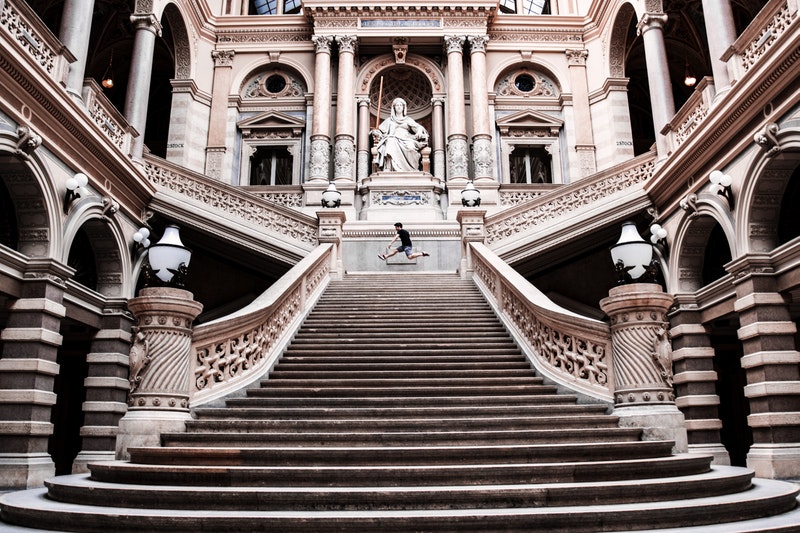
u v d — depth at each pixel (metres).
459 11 20.94
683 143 12.12
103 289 12.93
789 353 9.88
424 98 22.44
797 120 9.14
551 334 7.87
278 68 21.88
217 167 20.44
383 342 9.38
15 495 5.27
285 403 6.97
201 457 5.18
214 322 6.98
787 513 4.62
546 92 21.89
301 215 15.12
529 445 5.34
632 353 6.45
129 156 13.34
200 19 20.83
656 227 13.14
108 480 5.12
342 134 20.03
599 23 21.16
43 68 9.80
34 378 9.80
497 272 10.63
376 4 20.78
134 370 6.07
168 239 6.62
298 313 10.30
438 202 19.09
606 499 4.39
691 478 4.89
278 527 3.86
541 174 21.92
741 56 10.91
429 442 5.67
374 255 16.36
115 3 20.14
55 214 10.38
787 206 11.42
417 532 3.86
